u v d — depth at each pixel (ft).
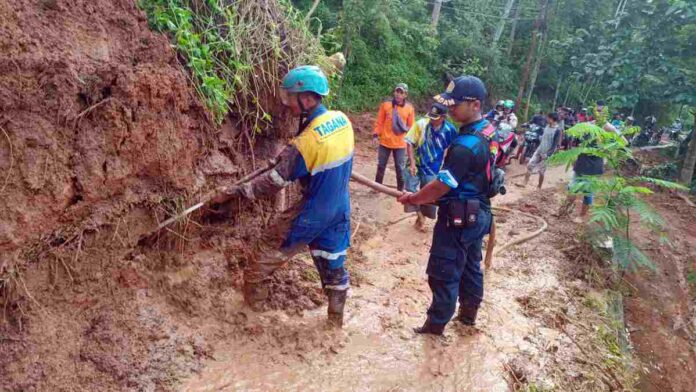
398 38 60.29
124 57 9.84
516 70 74.38
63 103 8.45
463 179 11.03
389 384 10.43
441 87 62.54
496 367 11.48
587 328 14.93
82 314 9.38
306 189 10.81
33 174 8.14
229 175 12.48
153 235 10.78
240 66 12.29
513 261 18.76
